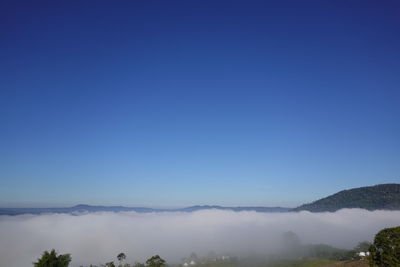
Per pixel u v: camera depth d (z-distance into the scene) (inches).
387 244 3759.8
